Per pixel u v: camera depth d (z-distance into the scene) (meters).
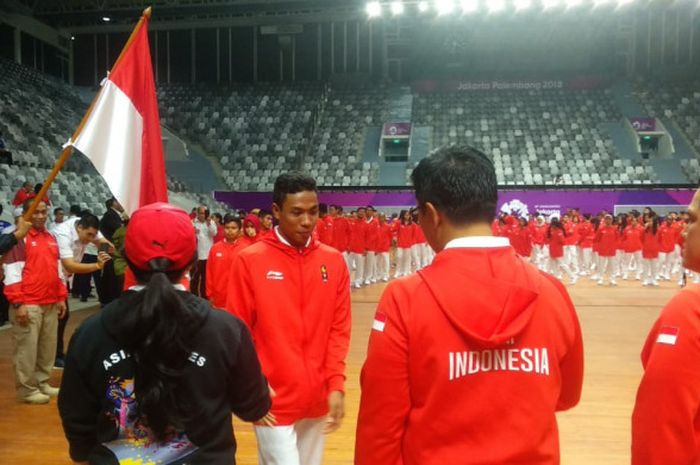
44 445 4.08
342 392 2.48
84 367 1.39
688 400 1.29
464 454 1.32
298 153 25.22
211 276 5.68
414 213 15.21
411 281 1.42
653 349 1.38
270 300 2.44
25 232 4.13
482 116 27.72
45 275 5.07
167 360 1.34
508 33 29.47
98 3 26.58
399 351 1.37
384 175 24.28
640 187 20.58
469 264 1.38
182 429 1.37
